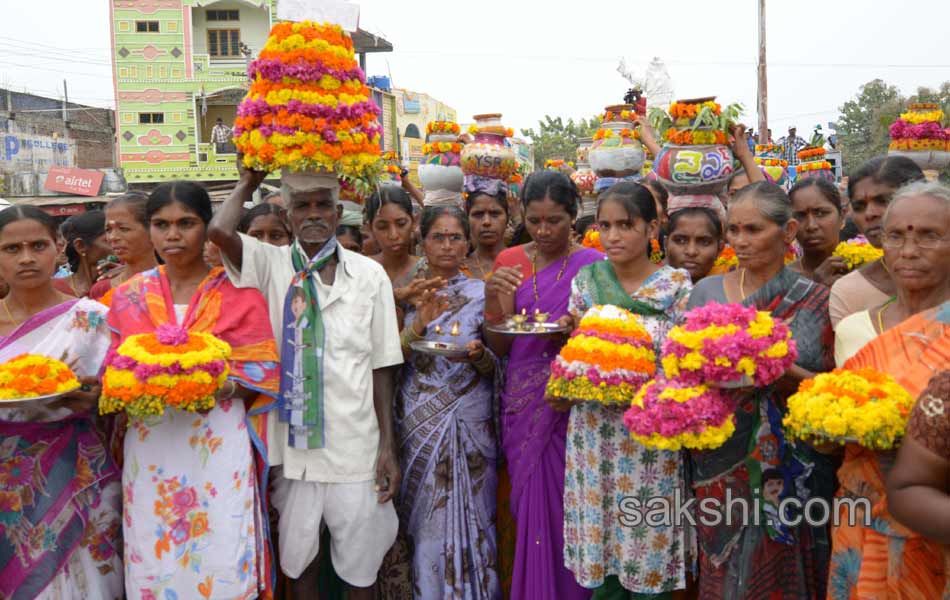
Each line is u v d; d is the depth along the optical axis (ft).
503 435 14.79
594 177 28.89
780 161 28.45
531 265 15.12
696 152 16.10
